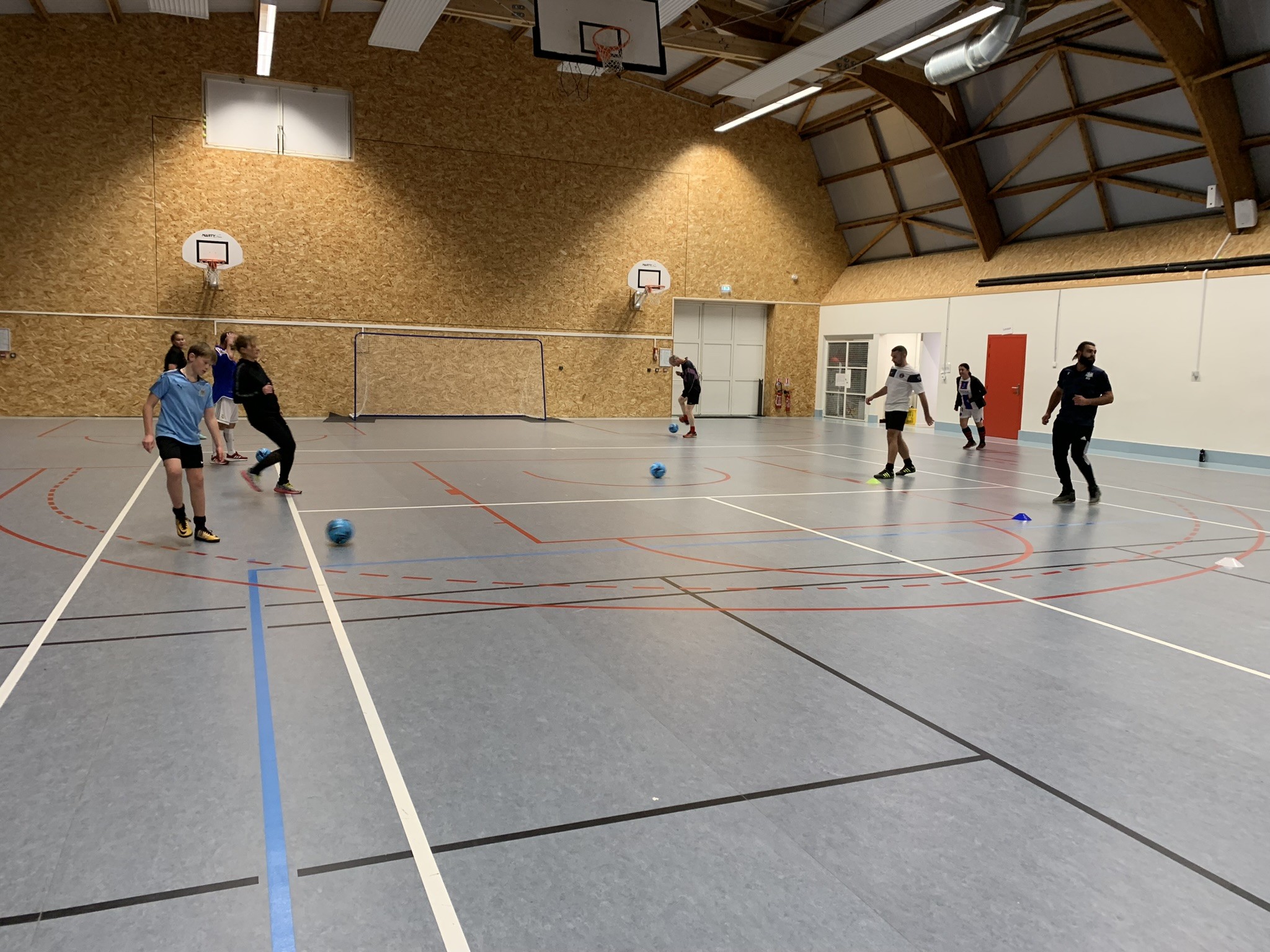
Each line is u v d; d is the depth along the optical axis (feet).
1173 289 48.80
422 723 10.67
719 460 41.60
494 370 65.92
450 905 7.06
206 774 9.18
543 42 40.50
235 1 54.29
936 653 13.85
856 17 43.50
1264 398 44.62
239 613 14.93
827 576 18.89
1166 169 49.96
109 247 55.21
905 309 67.51
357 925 6.77
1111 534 24.57
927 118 57.31
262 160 58.08
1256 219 46.16
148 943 6.47
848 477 36.22
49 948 6.36
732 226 72.74
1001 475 38.45
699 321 75.36
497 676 12.35
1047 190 57.26
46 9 51.72
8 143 52.60
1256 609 16.94
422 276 62.90
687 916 6.99
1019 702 11.89
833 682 12.48
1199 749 10.50
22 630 13.71
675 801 8.91
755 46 50.98
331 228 60.13
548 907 7.06
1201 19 41.96
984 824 8.62
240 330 58.59
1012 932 6.90
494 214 64.59
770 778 9.46
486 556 19.88
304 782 9.07
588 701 11.53
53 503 24.76
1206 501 31.81
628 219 68.95
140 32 54.54
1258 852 8.21
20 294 53.72
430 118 61.93
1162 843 8.34
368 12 59.16
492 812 8.57
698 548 21.42
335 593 16.39
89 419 54.80
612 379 70.33
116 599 15.55
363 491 28.68
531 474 34.63
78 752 9.59
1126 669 13.32
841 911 7.13
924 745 10.42
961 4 45.75
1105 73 49.21
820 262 76.69
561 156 66.18
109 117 54.44
